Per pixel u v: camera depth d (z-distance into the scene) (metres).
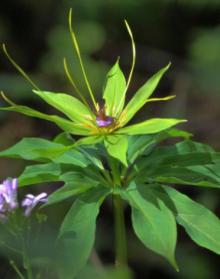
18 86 10.72
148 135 4.06
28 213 3.95
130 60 14.37
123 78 4.09
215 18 15.07
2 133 10.02
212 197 9.10
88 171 3.97
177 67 13.84
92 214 3.72
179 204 3.77
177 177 3.91
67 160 4.01
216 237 3.66
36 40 13.13
